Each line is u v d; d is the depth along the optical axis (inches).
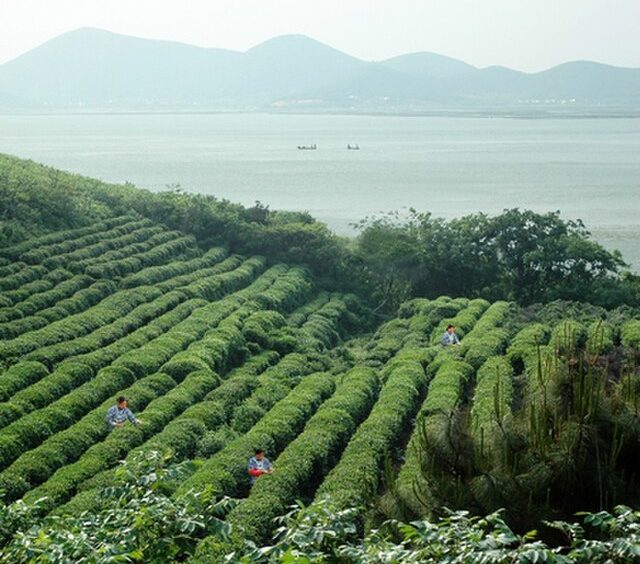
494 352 2092.8
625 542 528.1
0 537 774.5
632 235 4859.7
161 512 594.2
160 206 3223.4
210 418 1624.0
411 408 1759.4
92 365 1860.2
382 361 2234.3
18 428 1460.4
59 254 2613.2
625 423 871.1
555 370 942.4
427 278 3024.1
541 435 856.9
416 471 1267.2
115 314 2265.0
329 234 3213.6
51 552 558.3
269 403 1782.7
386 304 2992.1
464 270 3004.4
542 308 2593.5
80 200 3085.6
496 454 876.0
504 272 3024.1
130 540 578.6
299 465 1391.5
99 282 2461.9
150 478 638.5
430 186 7519.7
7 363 1827.0
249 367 2055.9
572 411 892.6
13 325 2053.4
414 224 3464.6
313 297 2888.8
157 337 2144.4
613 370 1803.6
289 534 560.4
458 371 1913.1
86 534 587.2
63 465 1398.9
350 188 7308.1
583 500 826.2
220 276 2709.2
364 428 1576.0
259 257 3048.7
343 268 3061.0
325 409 1688.0
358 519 1156.5
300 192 6968.5
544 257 2901.1
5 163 3307.1
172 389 1786.4
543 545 517.0
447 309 2588.6
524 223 3016.7
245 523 1157.7
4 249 2501.2
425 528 549.3
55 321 2166.6
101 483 1267.2
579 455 832.3
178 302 2458.2
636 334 2171.5
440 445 890.1
